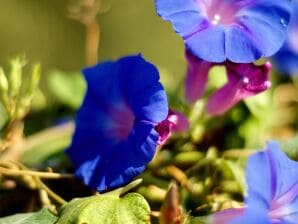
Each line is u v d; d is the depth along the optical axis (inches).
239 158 18.8
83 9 22.5
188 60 17.7
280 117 21.6
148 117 15.4
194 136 18.8
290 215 14.9
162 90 15.4
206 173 17.7
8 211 17.3
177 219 14.9
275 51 15.7
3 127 19.4
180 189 17.4
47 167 18.1
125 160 15.7
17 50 49.8
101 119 17.0
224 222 15.1
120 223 14.9
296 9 20.7
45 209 15.4
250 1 16.2
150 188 16.9
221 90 17.5
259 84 16.8
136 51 47.4
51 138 19.6
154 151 15.3
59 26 50.1
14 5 51.5
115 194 15.5
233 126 19.4
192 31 15.4
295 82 22.0
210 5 16.3
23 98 18.0
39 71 18.1
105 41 47.9
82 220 14.8
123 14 48.3
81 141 16.9
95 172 16.3
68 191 17.5
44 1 51.7
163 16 15.5
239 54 15.4
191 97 18.3
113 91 16.9
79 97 21.8
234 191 17.5
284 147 18.3
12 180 17.4
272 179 14.1
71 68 49.5
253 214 13.3
